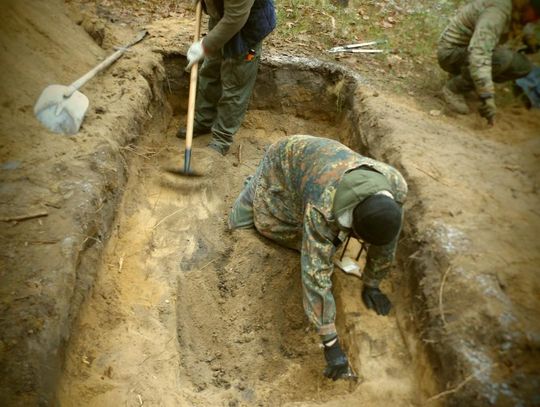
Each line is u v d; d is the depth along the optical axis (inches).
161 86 190.4
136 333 116.0
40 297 99.3
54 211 117.3
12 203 117.4
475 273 108.2
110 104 157.1
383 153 151.7
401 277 123.9
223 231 150.6
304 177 116.7
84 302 111.3
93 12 206.8
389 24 226.4
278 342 126.3
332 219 102.1
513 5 161.3
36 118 140.3
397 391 104.3
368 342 113.8
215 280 136.3
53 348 94.0
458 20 173.2
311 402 107.9
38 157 130.3
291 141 126.5
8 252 107.1
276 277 135.4
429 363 103.4
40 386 88.4
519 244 116.2
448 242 115.6
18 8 158.4
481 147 154.6
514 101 183.6
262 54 196.1
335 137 196.2
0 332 93.0
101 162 134.4
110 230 132.6
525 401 88.7
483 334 98.7
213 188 165.2
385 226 93.5
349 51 205.8
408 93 185.5
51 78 154.8
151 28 204.8
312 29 216.8
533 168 145.6
